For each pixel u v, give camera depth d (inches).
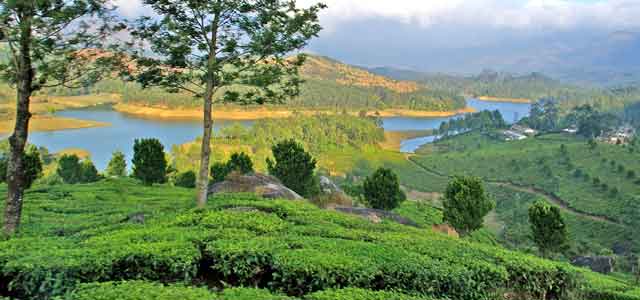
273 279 385.4
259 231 503.8
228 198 747.4
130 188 1180.5
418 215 1707.7
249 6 652.1
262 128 4820.4
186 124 5816.9
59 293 338.3
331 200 1178.6
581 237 2659.9
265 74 652.1
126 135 4805.6
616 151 3996.1
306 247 435.2
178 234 452.4
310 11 652.7
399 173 4414.4
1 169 1141.1
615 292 533.6
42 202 879.7
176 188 1273.4
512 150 4741.6
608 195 3139.8
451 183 1131.3
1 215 720.3
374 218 893.8
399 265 402.6
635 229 2539.4
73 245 420.8
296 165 1130.0
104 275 358.3
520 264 491.5
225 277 404.8
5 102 4670.3
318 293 338.6
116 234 458.0
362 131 5413.4
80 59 578.9
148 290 310.7
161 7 643.5
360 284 377.4
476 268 448.1
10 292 360.5
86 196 998.4
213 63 660.1
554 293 505.4
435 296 402.9
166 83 682.8
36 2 488.1
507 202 3467.0
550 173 3821.4
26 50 523.5
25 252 383.9
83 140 4392.2
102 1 559.8
